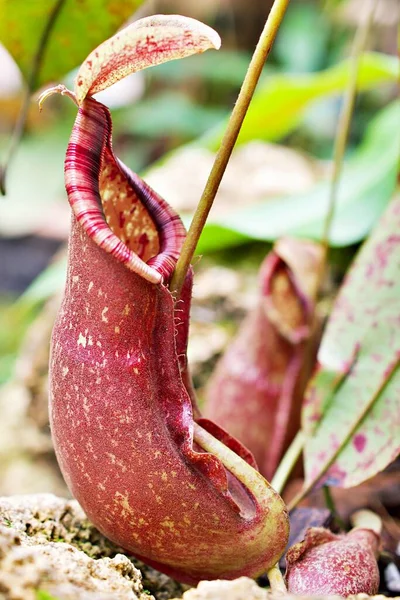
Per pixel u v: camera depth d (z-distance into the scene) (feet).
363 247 1.26
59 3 1.23
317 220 1.66
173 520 0.98
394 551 1.27
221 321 1.99
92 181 0.98
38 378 2.12
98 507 1.00
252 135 1.93
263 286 1.49
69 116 3.83
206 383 1.90
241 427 1.49
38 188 3.05
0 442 2.10
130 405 0.97
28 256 4.02
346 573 1.02
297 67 3.65
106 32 1.27
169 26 0.93
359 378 1.19
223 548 0.99
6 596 0.87
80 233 0.97
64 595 0.88
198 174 2.32
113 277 0.96
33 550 0.94
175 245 1.03
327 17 3.65
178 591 1.09
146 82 4.16
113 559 0.99
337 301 1.25
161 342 0.98
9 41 1.27
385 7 3.27
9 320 3.60
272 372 1.48
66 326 0.99
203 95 3.95
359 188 1.73
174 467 0.97
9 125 4.00
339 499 1.41
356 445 1.16
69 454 0.99
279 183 2.29
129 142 4.19
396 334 1.20
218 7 3.74
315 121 3.55
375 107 3.59
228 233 1.68
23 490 2.00
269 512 0.98
